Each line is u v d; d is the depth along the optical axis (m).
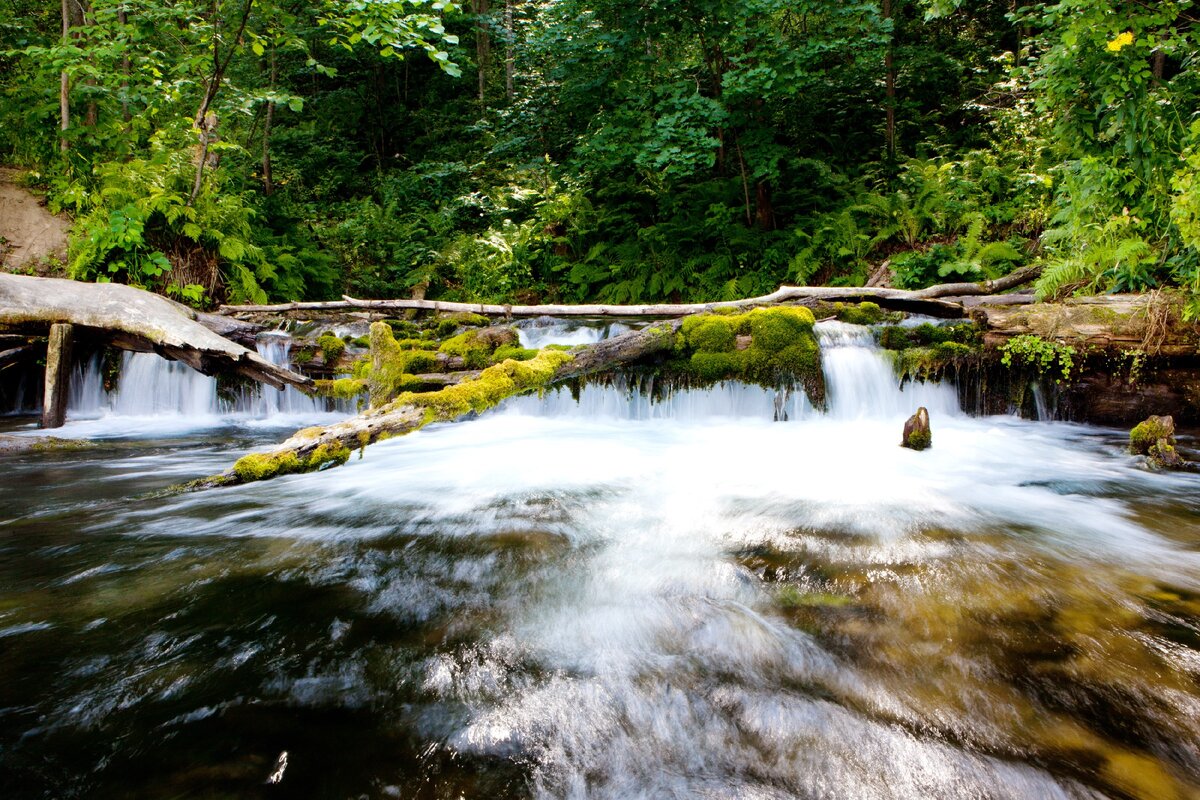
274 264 11.29
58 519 3.66
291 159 16.78
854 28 10.98
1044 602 2.53
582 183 13.78
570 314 9.43
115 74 9.26
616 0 11.22
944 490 4.17
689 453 5.34
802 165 12.48
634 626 2.39
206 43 8.97
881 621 2.39
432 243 14.62
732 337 6.58
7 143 10.77
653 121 11.54
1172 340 5.74
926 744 1.73
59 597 2.61
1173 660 2.10
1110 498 3.98
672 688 2.00
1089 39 5.57
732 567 2.92
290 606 2.55
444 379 6.07
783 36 11.91
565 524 3.55
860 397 6.68
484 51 20.97
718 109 10.87
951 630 2.32
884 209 11.23
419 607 2.54
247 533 3.43
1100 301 6.18
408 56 21.39
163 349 6.43
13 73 11.33
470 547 3.21
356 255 14.12
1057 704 1.88
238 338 7.75
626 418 6.95
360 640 2.29
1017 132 11.34
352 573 2.88
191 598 2.61
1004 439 5.69
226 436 6.56
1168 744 1.71
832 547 3.14
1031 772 1.62
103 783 1.58
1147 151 5.71
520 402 7.21
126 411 7.96
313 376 7.84
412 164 19.16
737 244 12.13
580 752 1.73
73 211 9.94
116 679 2.02
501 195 14.77
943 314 7.09
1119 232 6.23
